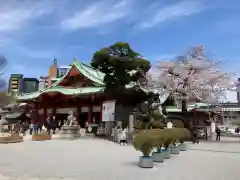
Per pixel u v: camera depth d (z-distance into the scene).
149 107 20.52
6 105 58.59
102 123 36.81
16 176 9.49
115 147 21.67
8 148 19.23
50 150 18.33
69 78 44.59
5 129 38.75
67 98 42.66
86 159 14.11
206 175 10.36
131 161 13.63
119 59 29.52
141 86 36.84
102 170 10.92
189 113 36.09
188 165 12.91
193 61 35.47
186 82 35.62
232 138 43.44
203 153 18.97
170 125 25.41
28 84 97.81
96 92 36.62
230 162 14.28
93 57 30.77
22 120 54.28
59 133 32.22
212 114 45.50
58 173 10.12
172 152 18.16
